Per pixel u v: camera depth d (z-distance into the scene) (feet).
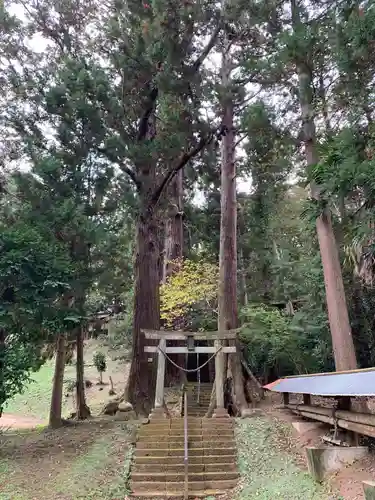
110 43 38.06
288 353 39.88
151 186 38.55
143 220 40.32
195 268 52.13
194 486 20.47
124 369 71.97
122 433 27.09
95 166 33.81
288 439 23.75
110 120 34.99
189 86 34.63
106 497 19.15
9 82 33.27
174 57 33.53
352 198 20.89
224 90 34.55
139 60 34.86
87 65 35.27
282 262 53.26
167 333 30.91
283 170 33.96
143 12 34.32
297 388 21.94
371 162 16.39
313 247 38.40
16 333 24.93
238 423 27.58
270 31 32.99
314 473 17.12
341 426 18.80
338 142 18.81
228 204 39.11
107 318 70.23
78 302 30.37
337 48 22.38
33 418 55.98
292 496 16.67
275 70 29.01
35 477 20.99
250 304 48.85
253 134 30.71
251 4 32.01
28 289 24.03
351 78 21.83
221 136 39.81
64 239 29.68
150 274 39.65
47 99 32.09
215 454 23.17
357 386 15.06
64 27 38.14
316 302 37.70
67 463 22.80
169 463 22.25
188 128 35.06
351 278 32.30
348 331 25.16
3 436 30.32
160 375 29.76
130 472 21.52
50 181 29.91
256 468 21.31
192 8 33.42
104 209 35.35
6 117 32.96
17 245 24.31
